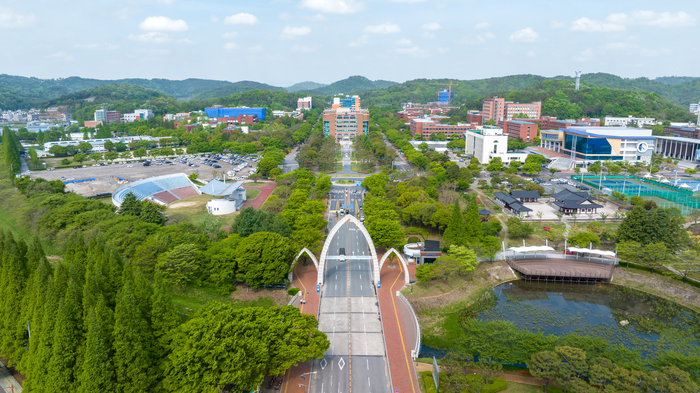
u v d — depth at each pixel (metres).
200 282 144.88
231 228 196.50
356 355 112.88
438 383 98.31
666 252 164.50
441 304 144.88
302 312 134.62
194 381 86.31
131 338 86.94
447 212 199.12
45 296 90.62
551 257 178.88
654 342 125.25
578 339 110.44
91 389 80.06
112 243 150.00
